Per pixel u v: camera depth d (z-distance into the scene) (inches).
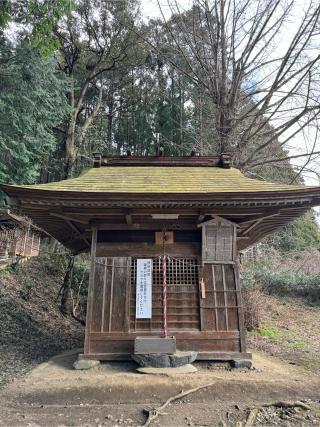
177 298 256.7
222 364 242.8
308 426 165.2
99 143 904.9
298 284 635.5
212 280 258.7
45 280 602.9
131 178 290.2
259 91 422.9
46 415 174.6
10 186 217.8
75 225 287.1
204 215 252.5
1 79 567.8
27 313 446.3
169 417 171.9
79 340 384.5
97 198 227.3
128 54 830.5
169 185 265.3
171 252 264.5
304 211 259.4
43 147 653.3
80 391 198.8
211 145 476.7
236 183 272.7
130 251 264.8
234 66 451.5
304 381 220.7
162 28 663.8
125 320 250.1
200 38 476.4
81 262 695.7
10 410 179.6
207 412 177.8
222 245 261.0
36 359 287.1
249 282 530.9
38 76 594.9
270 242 762.8
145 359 228.2
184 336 247.1
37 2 266.4
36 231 751.7
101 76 921.5
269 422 168.7
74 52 810.2
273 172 487.2
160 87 931.3
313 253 754.8
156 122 1005.8
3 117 569.0
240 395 197.2
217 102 462.9
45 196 225.5
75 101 889.5
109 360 242.7
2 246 639.1
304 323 485.1
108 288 257.1
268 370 239.0
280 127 406.3
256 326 445.1
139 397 194.4
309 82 388.2
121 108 1082.1
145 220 264.7
